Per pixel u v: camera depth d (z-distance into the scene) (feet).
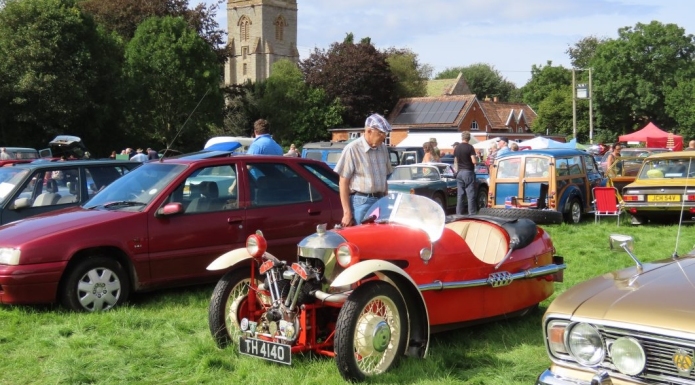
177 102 172.04
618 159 66.95
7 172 32.48
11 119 136.56
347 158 23.71
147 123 169.99
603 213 50.67
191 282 26.35
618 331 11.50
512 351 19.54
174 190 26.35
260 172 28.25
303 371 17.72
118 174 34.12
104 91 148.87
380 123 23.50
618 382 11.41
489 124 238.48
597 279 13.65
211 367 18.54
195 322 23.20
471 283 19.49
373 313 17.10
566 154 51.72
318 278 17.78
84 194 32.60
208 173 27.27
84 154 97.96
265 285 18.69
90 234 24.49
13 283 23.47
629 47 213.25
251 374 17.79
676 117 207.62
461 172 51.16
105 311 24.59
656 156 50.78
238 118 211.20
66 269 24.34
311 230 28.60
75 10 143.84
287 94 218.79
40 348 20.90
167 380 18.17
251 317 19.40
